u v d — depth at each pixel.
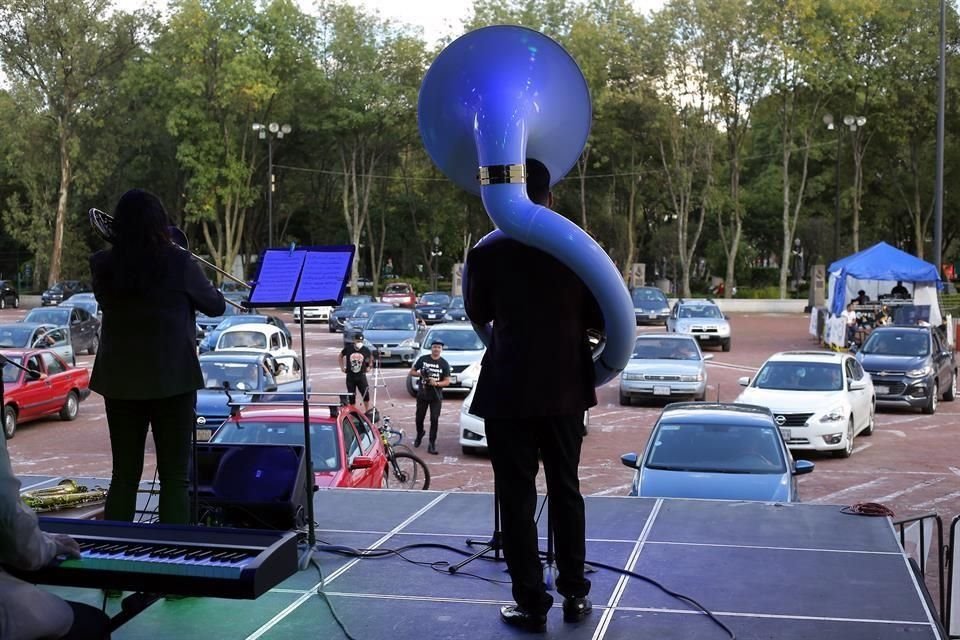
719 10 61.78
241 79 62.19
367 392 20.11
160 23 64.62
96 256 4.70
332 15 69.12
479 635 4.34
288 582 5.08
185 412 4.73
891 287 43.09
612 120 67.19
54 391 20.95
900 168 70.44
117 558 3.29
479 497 7.14
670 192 69.81
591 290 4.12
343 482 10.20
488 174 4.19
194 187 66.06
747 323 54.31
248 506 5.79
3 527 2.94
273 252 5.41
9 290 66.12
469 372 24.48
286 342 26.30
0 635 3.02
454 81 4.38
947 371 24.75
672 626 4.43
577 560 4.46
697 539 5.90
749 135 78.94
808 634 4.32
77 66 63.34
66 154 65.12
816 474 15.67
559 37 66.38
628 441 18.66
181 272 4.69
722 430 11.49
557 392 4.24
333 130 69.19
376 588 4.98
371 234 77.00
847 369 18.95
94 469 15.96
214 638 4.34
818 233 77.50
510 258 4.28
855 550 5.63
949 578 6.59
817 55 61.31
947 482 15.01
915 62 62.09
